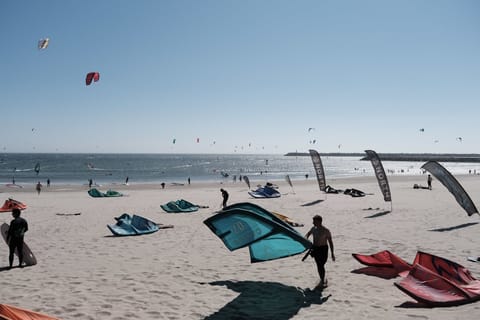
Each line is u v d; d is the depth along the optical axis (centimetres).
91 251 941
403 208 1750
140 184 4494
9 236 789
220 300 585
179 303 571
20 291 628
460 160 17938
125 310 541
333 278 690
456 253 861
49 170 8700
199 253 908
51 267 788
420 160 19288
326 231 645
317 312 531
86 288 643
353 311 530
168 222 1438
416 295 542
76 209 1931
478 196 2327
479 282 606
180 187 3981
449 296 545
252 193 2595
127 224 1198
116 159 17675
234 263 810
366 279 679
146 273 736
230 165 12938
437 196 2416
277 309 546
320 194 2716
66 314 525
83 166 10612
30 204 2211
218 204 2153
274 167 12031
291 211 1717
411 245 952
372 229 1198
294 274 721
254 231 639
